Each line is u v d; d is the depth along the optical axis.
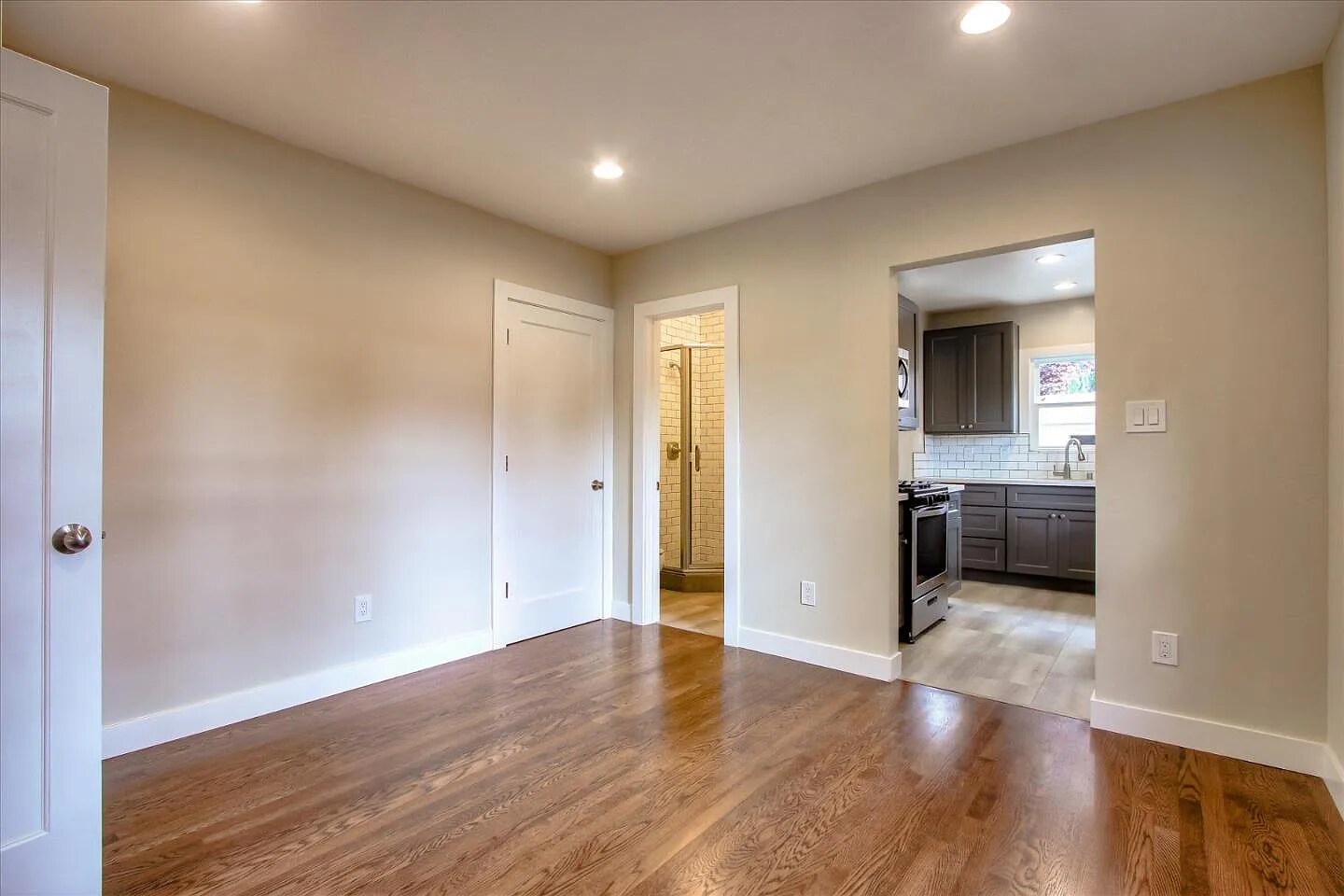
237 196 2.62
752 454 3.60
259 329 2.67
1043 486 5.21
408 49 2.11
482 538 3.52
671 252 4.01
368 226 3.03
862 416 3.20
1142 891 1.60
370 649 3.03
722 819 1.91
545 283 3.88
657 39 2.05
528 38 2.05
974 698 2.88
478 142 2.76
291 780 2.13
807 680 3.10
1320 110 2.18
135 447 2.35
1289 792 2.05
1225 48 2.08
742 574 3.64
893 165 2.97
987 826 1.88
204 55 2.15
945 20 1.95
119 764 2.22
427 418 3.26
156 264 2.40
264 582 2.68
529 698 2.86
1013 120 2.56
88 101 1.58
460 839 1.81
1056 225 2.66
